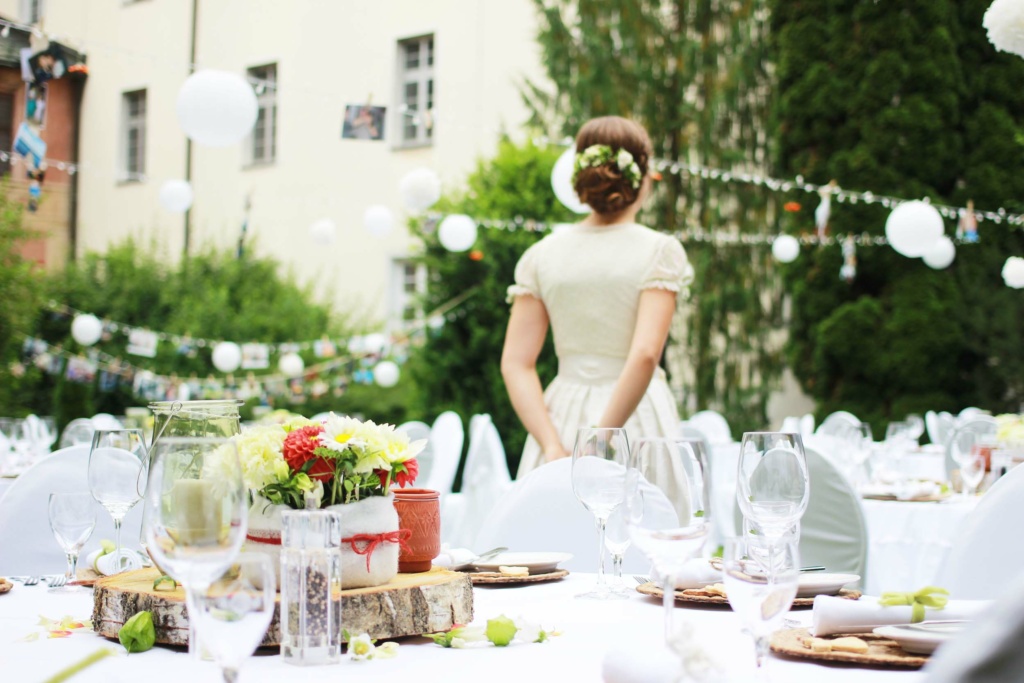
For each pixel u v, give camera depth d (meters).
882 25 9.35
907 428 4.91
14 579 1.88
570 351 2.82
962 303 9.11
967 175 9.30
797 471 1.35
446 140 12.09
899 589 3.41
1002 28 2.56
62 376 9.98
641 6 9.45
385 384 8.41
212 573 0.98
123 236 13.80
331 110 12.76
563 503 2.29
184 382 9.50
